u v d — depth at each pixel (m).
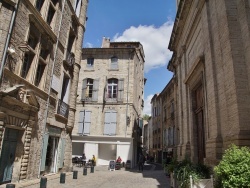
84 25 17.17
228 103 7.22
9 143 9.05
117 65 25.47
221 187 4.78
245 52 6.93
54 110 12.52
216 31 8.63
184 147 13.52
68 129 14.55
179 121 15.87
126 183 10.86
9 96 8.25
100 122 24.16
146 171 19.34
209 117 8.95
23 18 9.52
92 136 23.84
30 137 10.13
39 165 10.82
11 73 8.57
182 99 15.51
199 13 11.33
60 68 13.27
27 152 9.89
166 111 31.11
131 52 25.62
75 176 11.72
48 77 11.77
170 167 10.31
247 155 4.62
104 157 24.34
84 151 23.77
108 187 9.39
